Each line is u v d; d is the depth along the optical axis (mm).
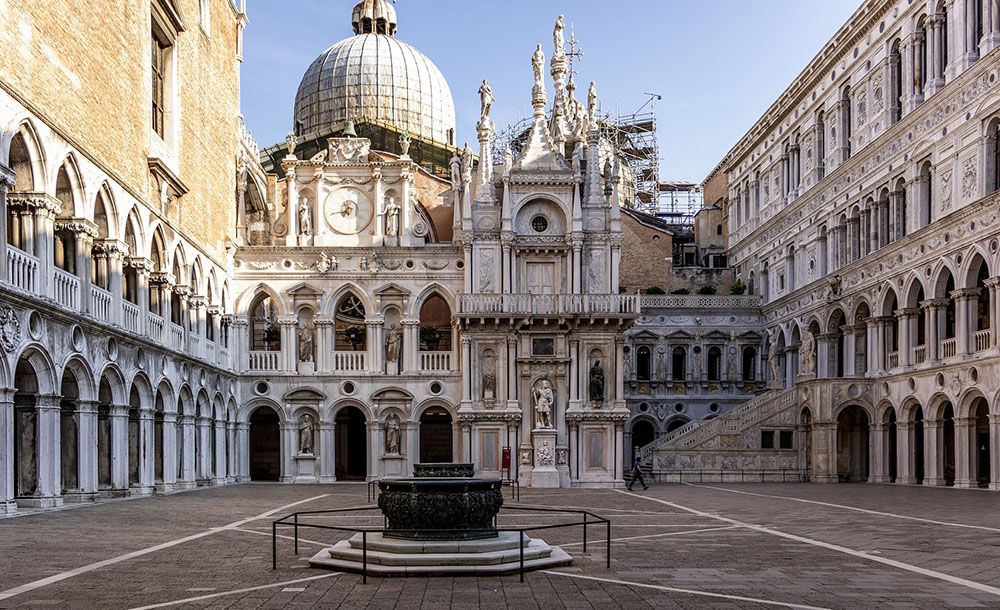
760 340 73562
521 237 59281
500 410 56938
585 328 57750
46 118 32531
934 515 31969
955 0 48500
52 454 33188
